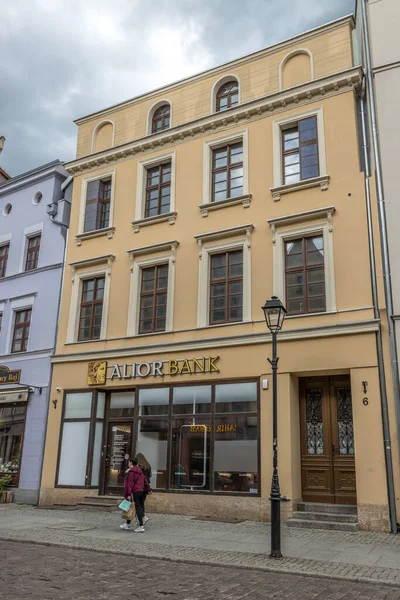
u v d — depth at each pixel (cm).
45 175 2098
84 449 1653
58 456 1683
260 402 1379
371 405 1227
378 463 1185
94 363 1700
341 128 1465
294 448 1325
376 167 1349
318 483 1323
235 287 1532
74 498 1614
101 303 1786
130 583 724
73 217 1938
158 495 1459
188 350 1528
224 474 1388
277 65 1636
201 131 1709
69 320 1811
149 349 1595
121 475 1612
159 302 1662
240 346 1446
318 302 1393
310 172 1494
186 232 1650
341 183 1424
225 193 1633
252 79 1673
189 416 1481
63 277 1886
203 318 1539
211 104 1731
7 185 2238
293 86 1556
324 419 1358
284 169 1548
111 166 1902
